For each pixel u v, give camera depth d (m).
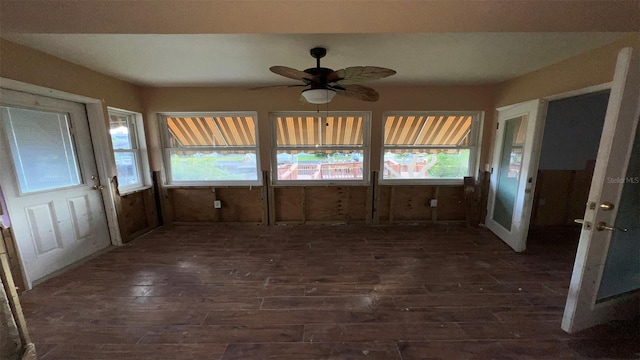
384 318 1.88
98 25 1.34
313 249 3.12
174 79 3.24
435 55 2.42
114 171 3.17
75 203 2.79
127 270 2.62
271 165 3.95
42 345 1.65
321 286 2.31
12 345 1.32
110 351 1.60
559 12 1.23
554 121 3.64
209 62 2.60
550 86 2.65
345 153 3.98
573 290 1.67
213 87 3.65
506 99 3.34
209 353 1.58
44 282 2.38
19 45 2.12
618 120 1.43
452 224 4.02
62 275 2.51
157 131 3.78
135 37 2.01
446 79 3.27
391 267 2.65
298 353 1.58
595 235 1.57
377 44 2.17
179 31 1.42
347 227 3.92
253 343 1.66
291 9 1.21
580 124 3.64
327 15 1.28
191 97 3.66
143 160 3.76
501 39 2.06
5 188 2.15
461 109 3.67
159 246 3.22
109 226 3.20
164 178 3.94
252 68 2.80
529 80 2.93
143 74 3.01
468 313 1.93
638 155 1.60
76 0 1.10
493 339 1.68
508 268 2.62
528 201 2.92
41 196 2.44
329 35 1.99
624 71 1.38
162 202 3.97
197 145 3.98
